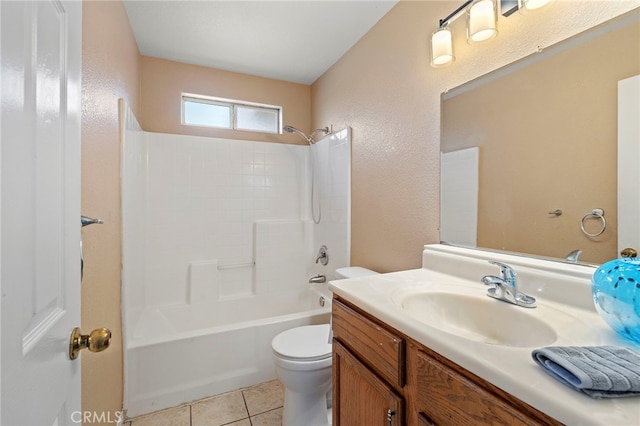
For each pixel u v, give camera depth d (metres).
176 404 1.71
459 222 1.32
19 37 0.42
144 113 2.41
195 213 2.55
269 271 2.74
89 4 1.10
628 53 0.81
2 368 0.37
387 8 1.79
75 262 0.64
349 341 1.03
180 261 2.49
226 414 1.64
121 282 1.60
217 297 2.58
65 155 0.59
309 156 2.98
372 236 1.99
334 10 1.81
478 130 1.24
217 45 2.23
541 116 1.01
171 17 1.88
